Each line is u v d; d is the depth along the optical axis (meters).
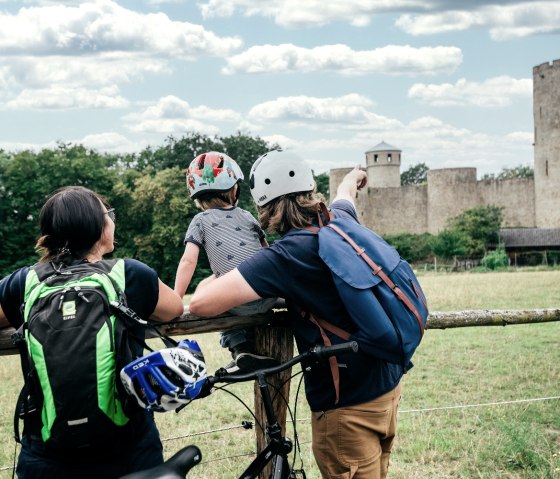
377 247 3.06
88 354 2.34
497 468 5.38
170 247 59.16
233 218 3.53
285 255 3.02
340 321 3.03
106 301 2.45
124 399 2.42
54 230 2.70
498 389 8.20
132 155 79.06
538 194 72.19
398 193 83.25
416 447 5.86
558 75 69.12
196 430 6.69
